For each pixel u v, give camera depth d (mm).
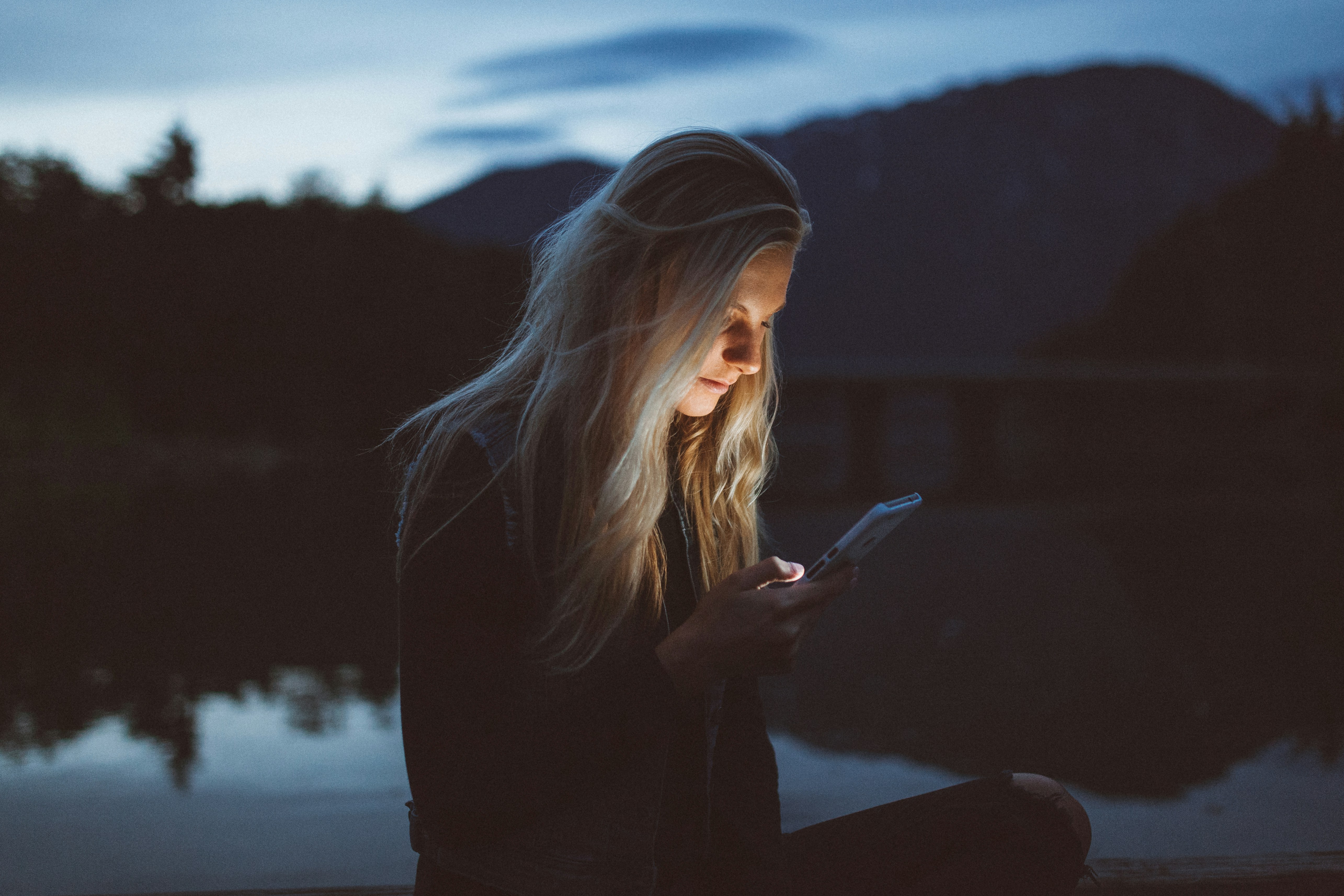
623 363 1262
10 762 9992
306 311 62188
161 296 61188
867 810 1642
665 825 1393
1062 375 70938
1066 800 1532
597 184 1465
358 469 54219
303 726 11469
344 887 2238
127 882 6891
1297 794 10406
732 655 1251
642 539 1245
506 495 1251
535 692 1223
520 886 1300
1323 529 32125
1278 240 84125
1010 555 27812
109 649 15602
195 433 60562
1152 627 19156
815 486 50656
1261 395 77312
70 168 67312
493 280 64750
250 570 22766
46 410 52344
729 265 1241
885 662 16484
